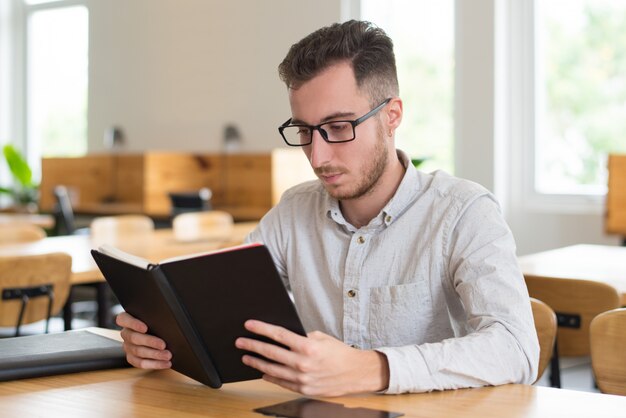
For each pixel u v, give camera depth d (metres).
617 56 5.02
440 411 1.27
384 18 5.84
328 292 1.75
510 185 5.38
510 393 1.37
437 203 1.66
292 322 1.30
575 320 2.40
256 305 1.30
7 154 7.27
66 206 5.94
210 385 1.43
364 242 1.69
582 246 3.80
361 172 1.55
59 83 7.76
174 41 6.79
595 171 5.12
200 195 5.67
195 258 1.31
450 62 5.58
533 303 1.87
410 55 5.75
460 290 1.56
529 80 5.29
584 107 5.14
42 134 7.93
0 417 1.30
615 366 1.60
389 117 1.61
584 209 5.10
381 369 1.35
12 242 4.41
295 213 1.82
